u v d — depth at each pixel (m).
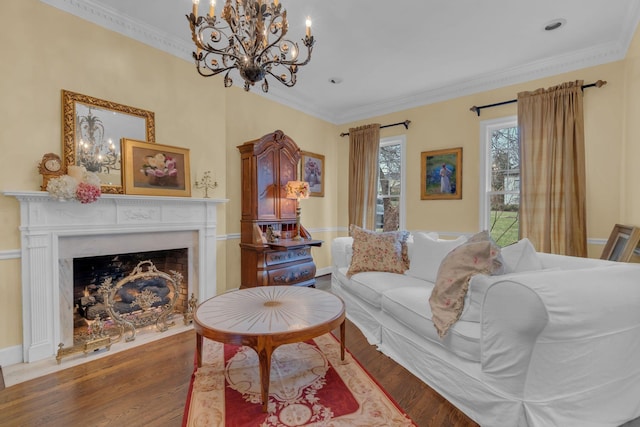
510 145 3.70
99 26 2.48
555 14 2.53
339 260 3.46
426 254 2.80
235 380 1.92
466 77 3.75
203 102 3.21
